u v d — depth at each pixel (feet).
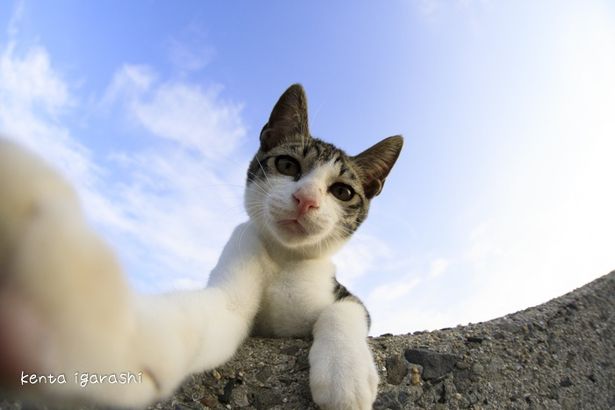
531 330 0.85
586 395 0.85
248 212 0.86
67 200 0.24
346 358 0.58
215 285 0.68
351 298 0.79
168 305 0.44
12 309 0.22
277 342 0.70
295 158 0.88
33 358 0.22
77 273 0.24
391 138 0.96
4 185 0.21
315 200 0.79
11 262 0.21
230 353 0.62
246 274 0.72
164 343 0.37
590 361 0.89
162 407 0.56
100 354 0.27
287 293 0.75
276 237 0.78
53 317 0.23
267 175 0.87
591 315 0.95
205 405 0.59
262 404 0.62
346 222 0.87
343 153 0.94
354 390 0.55
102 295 0.26
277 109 0.95
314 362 0.59
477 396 0.74
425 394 0.70
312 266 0.80
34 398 0.24
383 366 0.70
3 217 0.21
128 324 0.30
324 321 0.67
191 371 0.50
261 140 0.95
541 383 0.81
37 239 0.22
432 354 0.73
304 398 0.63
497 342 0.81
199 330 0.48
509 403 0.77
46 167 0.23
